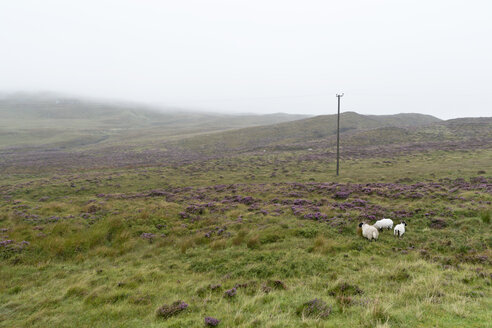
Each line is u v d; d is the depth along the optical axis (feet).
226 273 36.94
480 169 109.60
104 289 32.48
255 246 45.65
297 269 36.09
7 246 45.16
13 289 34.40
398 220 54.34
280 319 21.68
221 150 313.53
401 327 19.17
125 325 24.04
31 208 69.82
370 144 253.44
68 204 77.05
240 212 66.80
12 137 439.22
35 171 182.70
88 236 51.19
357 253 41.37
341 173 130.21
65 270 40.75
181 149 323.98
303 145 272.51
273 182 117.29
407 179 103.19
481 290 26.66
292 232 50.52
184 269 39.60
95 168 186.60
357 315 21.81
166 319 24.48
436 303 23.21
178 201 83.71
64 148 374.02
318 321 20.90
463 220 50.01
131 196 93.97
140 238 52.75
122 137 497.05
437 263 35.37
